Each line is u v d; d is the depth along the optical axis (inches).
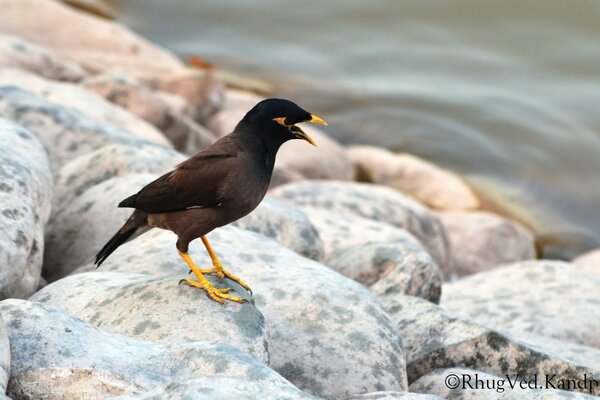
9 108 537.0
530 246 757.9
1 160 404.2
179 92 852.6
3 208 382.6
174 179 358.0
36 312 310.0
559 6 1285.7
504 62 1184.8
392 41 1224.8
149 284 364.5
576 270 543.8
